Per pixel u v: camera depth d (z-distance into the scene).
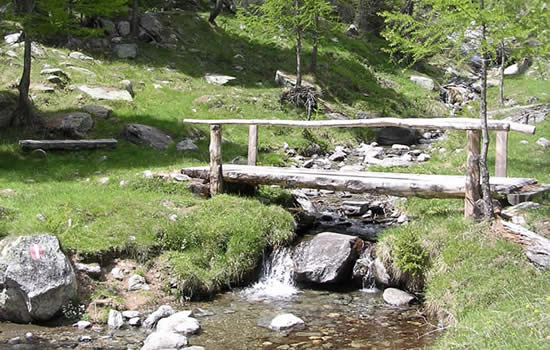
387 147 24.09
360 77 32.50
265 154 19.41
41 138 17.31
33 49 22.67
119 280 9.59
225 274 10.25
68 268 8.84
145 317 8.80
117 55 25.72
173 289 9.61
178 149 17.88
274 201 13.43
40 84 20.14
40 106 19.06
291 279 10.53
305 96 25.88
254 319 8.73
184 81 24.94
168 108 21.42
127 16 28.73
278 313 9.00
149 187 13.10
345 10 41.94
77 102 19.84
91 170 14.86
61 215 10.40
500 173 11.28
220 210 11.69
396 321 8.56
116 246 10.04
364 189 11.07
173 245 10.48
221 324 8.52
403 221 12.28
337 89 28.97
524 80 36.34
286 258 10.74
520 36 8.74
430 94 33.59
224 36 31.00
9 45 22.55
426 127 10.28
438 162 17.45
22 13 16.78
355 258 10.55
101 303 8.97
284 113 24.48
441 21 9.14
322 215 13.27
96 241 10.01
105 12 18.81
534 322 6.15
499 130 11.02
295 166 19.06
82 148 16.66
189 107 22.17
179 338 7.61
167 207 11.72
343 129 24.70
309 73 29.38
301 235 11.70
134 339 8.00
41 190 12.44
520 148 18.08
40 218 10.39
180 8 33.72
